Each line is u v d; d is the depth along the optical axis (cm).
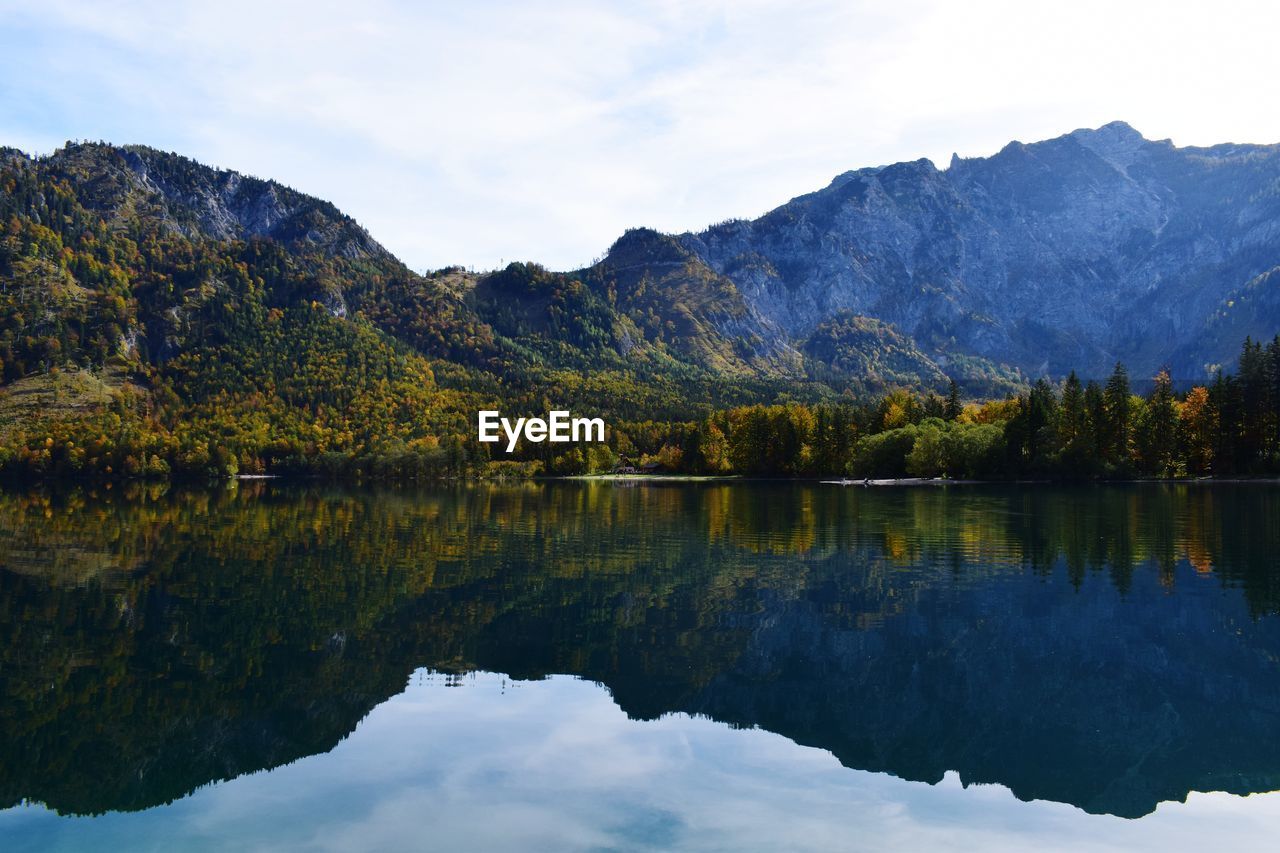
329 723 2891
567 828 2133
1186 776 2495
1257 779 2480
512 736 2775
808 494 13750
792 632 4112
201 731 2822
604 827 2139
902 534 7556
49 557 6562
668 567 5944
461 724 2883
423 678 3409
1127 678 3400
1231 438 14962
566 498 13900
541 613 4528
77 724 2883
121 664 3588
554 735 2786
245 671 3491
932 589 5025
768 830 2141
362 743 2706
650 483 19525
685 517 9681
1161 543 6788
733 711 3033
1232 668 3528
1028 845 2088
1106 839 2119
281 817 2194
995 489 13675
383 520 9712
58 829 2138
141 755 2625
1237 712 3038
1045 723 2939
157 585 5334
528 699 3147
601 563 6144
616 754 2622
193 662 3622
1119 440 15412
